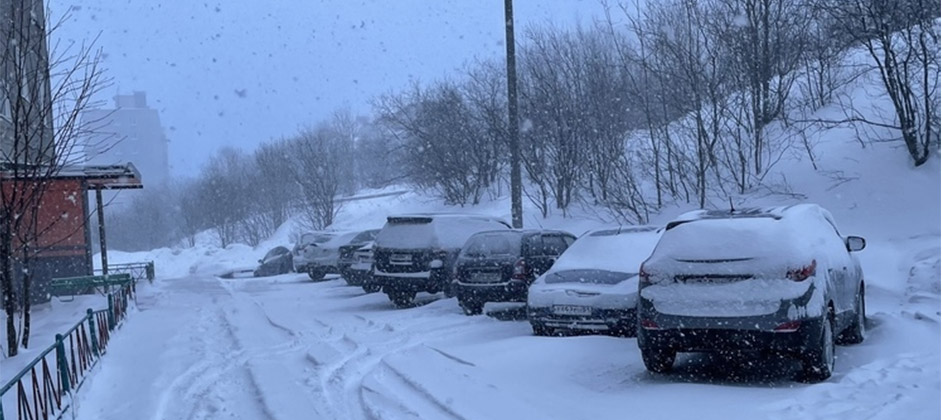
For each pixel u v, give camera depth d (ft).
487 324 38.75
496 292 41.04
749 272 23.56
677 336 24.03
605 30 87.04
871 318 34.83
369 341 34.96
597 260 34.53
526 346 30.32
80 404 23.71
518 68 91.91
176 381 27.45
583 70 81.00
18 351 32.42
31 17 40.86
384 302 52.90
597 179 75.77
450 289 47.91
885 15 54.85
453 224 49.32
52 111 38.06
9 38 36.70
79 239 62.80
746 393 22.72
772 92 66.69
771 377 25.09
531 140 81.30
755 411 20.48
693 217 27.02
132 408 23.68
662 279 24.66
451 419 21.12
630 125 75.15
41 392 21.54
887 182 54.19
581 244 36.17
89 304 52.19
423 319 41.57
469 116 104.99
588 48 85.10
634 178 74.08
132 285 58.23
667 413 20.89
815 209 28.99
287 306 53.31
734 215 26.40
